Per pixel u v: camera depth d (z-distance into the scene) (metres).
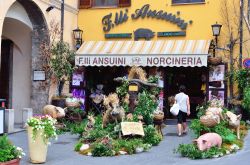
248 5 18.91
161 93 19.00
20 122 18.53
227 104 18.06
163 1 19.58
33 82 18.28
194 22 19.12
